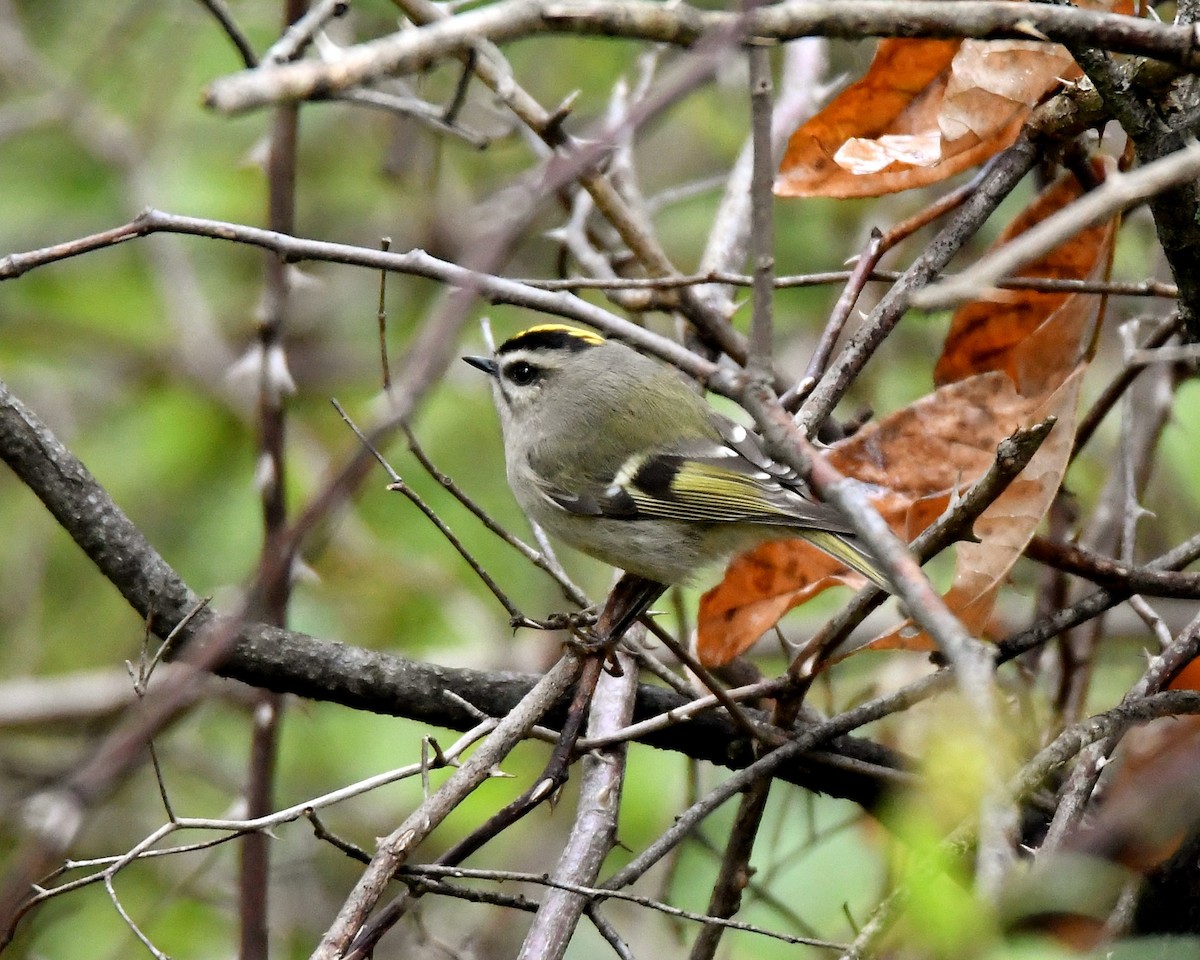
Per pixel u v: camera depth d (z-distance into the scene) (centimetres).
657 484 966
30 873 628
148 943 671
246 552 1335
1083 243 879
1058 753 689
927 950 520
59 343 1475
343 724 1272
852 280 841
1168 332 920
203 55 1435
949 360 909
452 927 1189
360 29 1341
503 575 1366
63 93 1413
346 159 1514
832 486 484
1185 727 828
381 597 1345
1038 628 802
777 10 488
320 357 1468
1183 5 694
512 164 1455
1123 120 670
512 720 722
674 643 751
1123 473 988
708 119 1462
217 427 1409
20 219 1452
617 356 1049
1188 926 684
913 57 867
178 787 1283
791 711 816
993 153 861
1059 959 491
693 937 1106
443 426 1380
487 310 1488
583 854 768
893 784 814
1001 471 667
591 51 1448
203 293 1519
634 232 993
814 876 955
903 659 1145
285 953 1198
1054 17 514
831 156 887
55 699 1286
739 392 522
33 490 796
